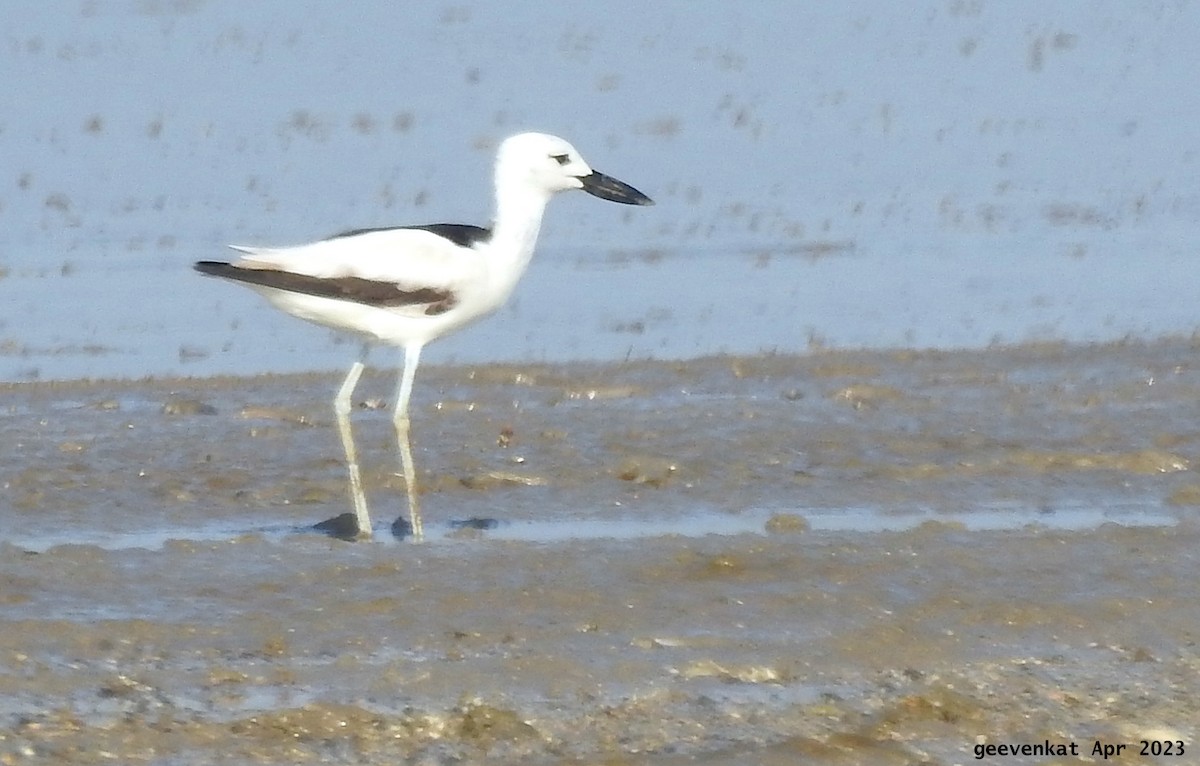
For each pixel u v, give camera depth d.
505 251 14.36
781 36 31.94
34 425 15.75
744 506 13.84
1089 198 23.58
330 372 17.61
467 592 11.69
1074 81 29.16
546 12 33.22
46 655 10.59
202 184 23.58
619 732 9.59
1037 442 15.34
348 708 9.77
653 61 30.22
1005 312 19.48
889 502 13.94
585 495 14.12
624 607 11.45
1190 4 33.44
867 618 11.30
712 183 24.31
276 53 30.09
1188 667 10.65
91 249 21.14
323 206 22.72
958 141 26.19
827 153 25.62
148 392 16.83
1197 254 21.42
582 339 18.69
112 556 12.38
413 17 32.72
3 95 27.58
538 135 14.44
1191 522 13.23
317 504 13.97
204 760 9.16
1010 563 12.27
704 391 16.95
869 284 20.48
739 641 10.94
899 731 9.65
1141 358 17.89
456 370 17.73
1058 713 9.94
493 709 9.71
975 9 33.50
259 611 11.36
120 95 27.64
